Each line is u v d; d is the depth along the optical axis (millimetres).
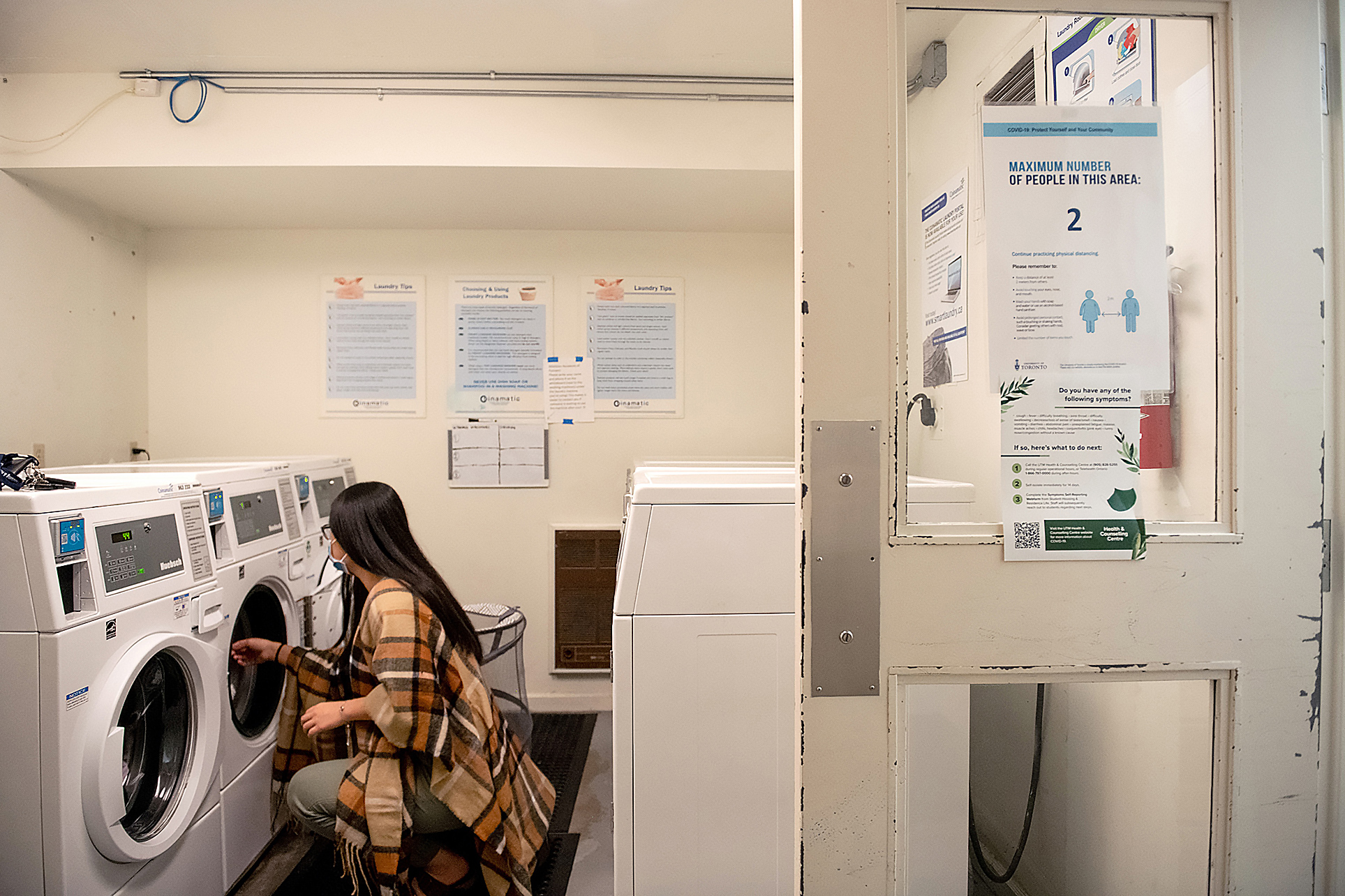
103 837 1300
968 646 909
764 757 1332
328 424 2961
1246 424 925
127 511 1476
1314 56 932
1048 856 1296
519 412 2988
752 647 1332
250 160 2215
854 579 897
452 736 1499
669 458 2914
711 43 2086
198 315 2924
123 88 2203
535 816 1665
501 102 2252
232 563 1805
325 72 2217
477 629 2291
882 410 899
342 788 1501
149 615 1470
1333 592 950
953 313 1017
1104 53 1100
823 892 907
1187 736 1004
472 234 2967
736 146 2277
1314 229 933
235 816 1751
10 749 1253
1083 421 926
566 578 2955
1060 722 1285
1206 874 968
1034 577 914
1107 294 926
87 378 2566
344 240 2949
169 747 1579
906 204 909
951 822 1199
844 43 893
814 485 893
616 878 1318
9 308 2225
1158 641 921
